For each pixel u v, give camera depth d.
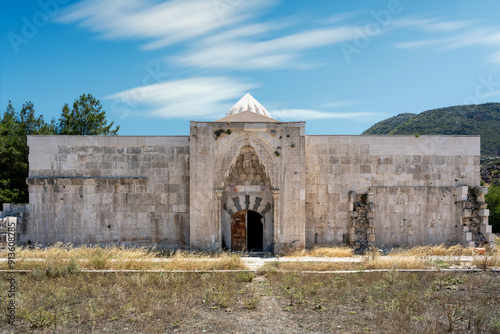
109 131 47.59
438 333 11.95
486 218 27.08
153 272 18.72
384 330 12.25
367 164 27.48
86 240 26.89
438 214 27.50
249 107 31.33
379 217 27.33
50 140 27.20
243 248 26.53
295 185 25.83
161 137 27.22
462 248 26.52
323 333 12.15
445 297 15.54
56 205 27.00
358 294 15.85
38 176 27.16
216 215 25.77
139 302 14.66
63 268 18.69
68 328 12.54
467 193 27.45
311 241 27.11
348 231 27.23
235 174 26.91
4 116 46.44
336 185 27.34
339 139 27.45
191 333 12.16
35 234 26.89
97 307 14.23
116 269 19.23
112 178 26.97
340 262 21.45
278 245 25.56
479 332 12.03
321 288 16.81
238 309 14.33
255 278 18.56
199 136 25.86
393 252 25.83
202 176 25.73
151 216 26.98
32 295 15.47
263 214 26.75
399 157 27.59
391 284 17.17
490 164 78.31
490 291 16.12
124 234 26.95
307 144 27.34
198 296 15.63
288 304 14.86
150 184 27.08
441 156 27.80
